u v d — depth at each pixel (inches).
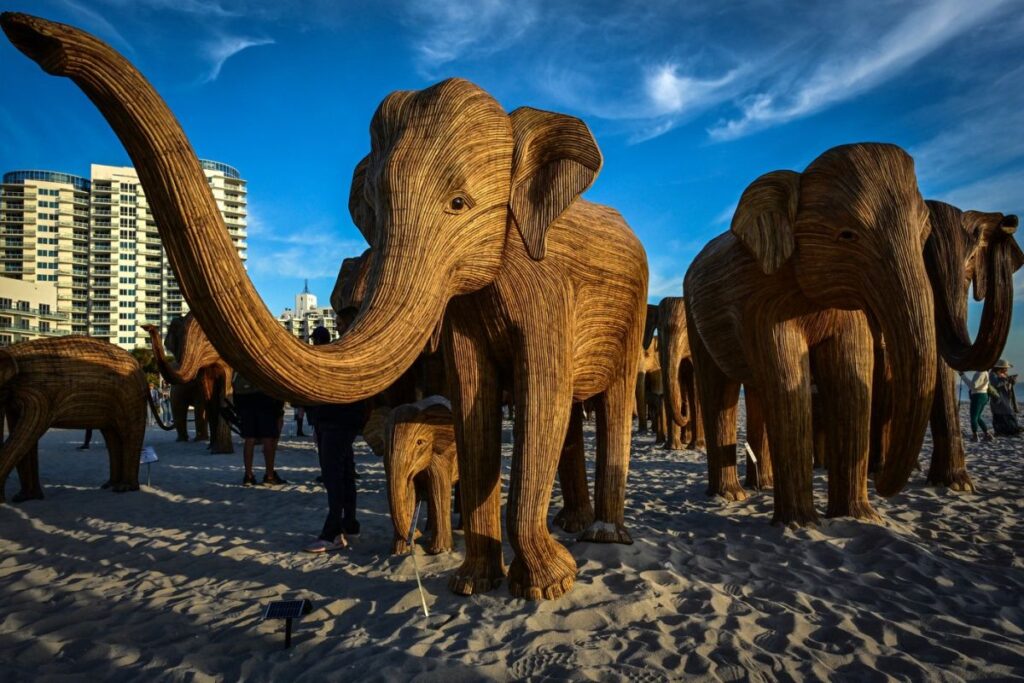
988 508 229.0
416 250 106.3
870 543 180.7
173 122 71.2
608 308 158.2
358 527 217.0
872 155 179.3
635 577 149.4
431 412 183.6
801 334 200.4
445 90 119.8
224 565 182.2
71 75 65.3
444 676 106.6
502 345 139.8
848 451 201.5
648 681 103.6
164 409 1107.3
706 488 285.7
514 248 131.9
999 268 165.8
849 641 120.0
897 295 165.3
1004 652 114.3
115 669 116.0
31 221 4544.8
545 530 141.9
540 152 129.9
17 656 123.0
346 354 90.2
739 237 191.3
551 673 106.9
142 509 262.4
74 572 177.6
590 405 210.1
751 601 141.9
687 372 494.0
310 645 124.0
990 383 556.1
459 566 160.1
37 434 271.7
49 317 3880.4
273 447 334.0
